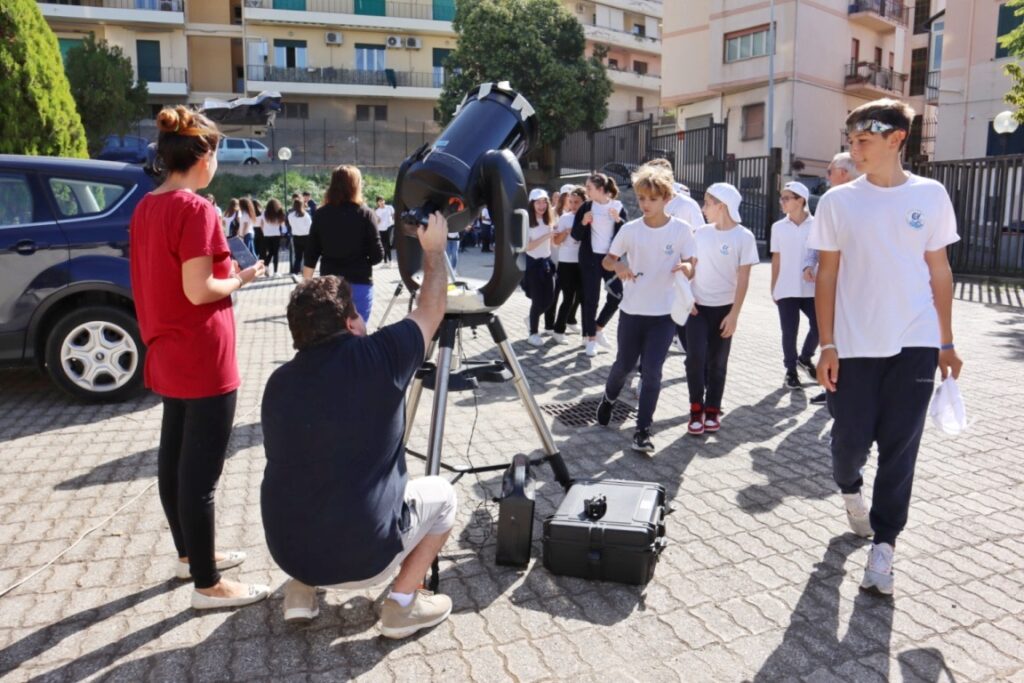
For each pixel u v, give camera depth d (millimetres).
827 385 3271
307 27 42812
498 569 3447
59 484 4367
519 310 11227
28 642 2854
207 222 2850
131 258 3031
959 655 2801
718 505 4145
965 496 4281
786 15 31422
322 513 2570
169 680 2635
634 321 4965
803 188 6375
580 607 3139
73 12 38844
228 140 35406
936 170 14891
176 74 41531
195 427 2936
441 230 2822
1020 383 6793
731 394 6484
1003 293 12750
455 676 2670
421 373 3709
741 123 34156
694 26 36031
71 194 5840
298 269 15867
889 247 3074
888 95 35594
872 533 3725
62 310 5875
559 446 5109
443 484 3004
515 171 3273
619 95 51625
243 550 3615
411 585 2887
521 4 35094
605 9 50844
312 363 2574
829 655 2801
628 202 24594
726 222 5133
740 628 2980
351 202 5457
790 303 6504
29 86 10562
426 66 45000
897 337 3084
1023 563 3504
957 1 25219
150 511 4023
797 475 4598
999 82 24516
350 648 2836
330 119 44219
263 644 2855
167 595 3203
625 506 3488
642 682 2643
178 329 2881
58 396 6223
